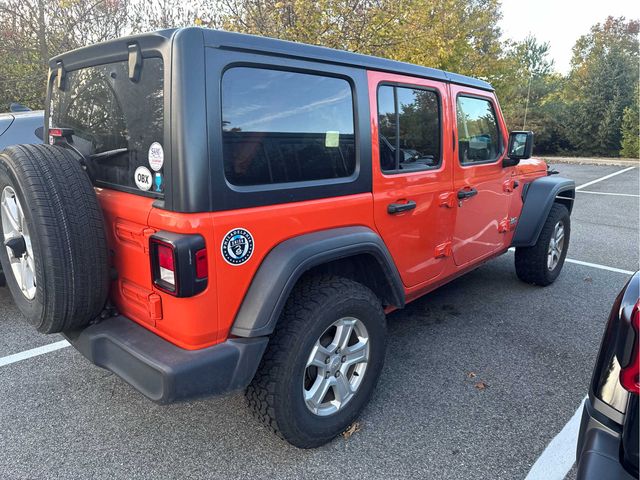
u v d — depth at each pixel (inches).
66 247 81.0
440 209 131.6
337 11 320.8
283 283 85.7
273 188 87.2
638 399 61.1
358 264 112.9
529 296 188.9
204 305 79.9
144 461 97.4
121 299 93.8
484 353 142.4
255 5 323.9
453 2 510.6
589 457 63.0
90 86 97.7
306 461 97.5
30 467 95.3
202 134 76.2
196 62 75.6
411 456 99.0
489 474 94.2
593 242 280.7
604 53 1026.1
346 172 102.9
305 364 93.0
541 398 119.9
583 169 750.5
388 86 113.5
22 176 81.2
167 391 77.7
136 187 86.4
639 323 62.5
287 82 89.8
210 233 78.0
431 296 188.7
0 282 171.8
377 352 107.6
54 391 121.3
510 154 163.5
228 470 95.0
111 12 418.0
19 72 434.9
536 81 1165.1
